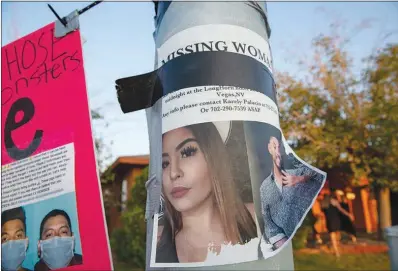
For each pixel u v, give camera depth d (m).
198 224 2.09
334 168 10.45
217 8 2.32
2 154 2.99
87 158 2.65
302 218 2.16
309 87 9.84
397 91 8.77
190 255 2.07
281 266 2.11
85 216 2.59
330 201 8.79
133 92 2.46
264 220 2.07
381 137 8.66
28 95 2.98
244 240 2.03
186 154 2.17
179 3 2.40
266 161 2.16
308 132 9.48
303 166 2.29
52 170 2.74
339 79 9.62
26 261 2.71
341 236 10.73
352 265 7.73
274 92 2.41
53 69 2.90
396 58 8.73
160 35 2.49
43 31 3.01
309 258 8.46
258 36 2.38
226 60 2.23
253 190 2.09
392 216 12.02
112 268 2.48
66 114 2.79
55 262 2.61
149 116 2.48
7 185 2.93
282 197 2.16
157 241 2.17
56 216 2.66
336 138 9.12
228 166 2.10
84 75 2.77
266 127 2.22
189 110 2.20
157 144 2.33
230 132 2.13
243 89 2.21
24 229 2.77
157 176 2.29
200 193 2.11
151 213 2.29
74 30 2.85
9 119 3.03
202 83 2.21
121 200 13.08
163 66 2.37
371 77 9.07
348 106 9.32
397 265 2.82
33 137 2.89
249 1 2.42
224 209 2.07
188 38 2.30
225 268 2.02
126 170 14.02
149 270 2.20
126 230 9.56
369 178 9.60
